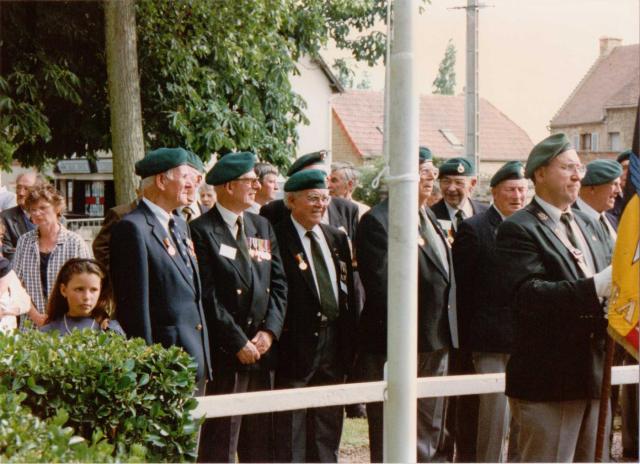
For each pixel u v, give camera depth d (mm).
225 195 6438
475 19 17781
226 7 14875
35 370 4387
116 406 4426
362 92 48844
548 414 5020
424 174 6914
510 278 5047
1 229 7746
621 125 50281
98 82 15789
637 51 52062
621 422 7789
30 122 14297
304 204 6746
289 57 17453
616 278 4562
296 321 6699
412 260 4328
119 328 5703
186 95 15828
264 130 17094
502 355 6855
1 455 3369
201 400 5074
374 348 6820
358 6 19438
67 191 26531
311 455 6852
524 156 50938
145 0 14648
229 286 6309
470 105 17938
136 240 5715
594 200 7227
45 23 14688
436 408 6824
